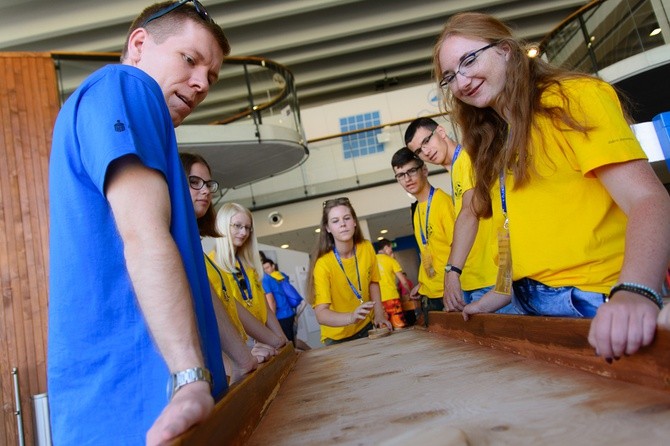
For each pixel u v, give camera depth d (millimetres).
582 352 805
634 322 616
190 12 1013
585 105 996
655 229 784
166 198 753
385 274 5238
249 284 2713
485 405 699
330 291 3283
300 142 8953
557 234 1128
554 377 807
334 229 3234
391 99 12180
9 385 4250
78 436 724
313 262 3312
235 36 12609
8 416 4199
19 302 4410
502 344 1223
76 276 763
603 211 1090
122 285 770
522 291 1262
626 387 655
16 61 5066
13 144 4848
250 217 2770
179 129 7523
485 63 1227
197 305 825
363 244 3387
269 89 8711
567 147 1083
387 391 977
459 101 1441
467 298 2811
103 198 784
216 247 2639
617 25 8039
